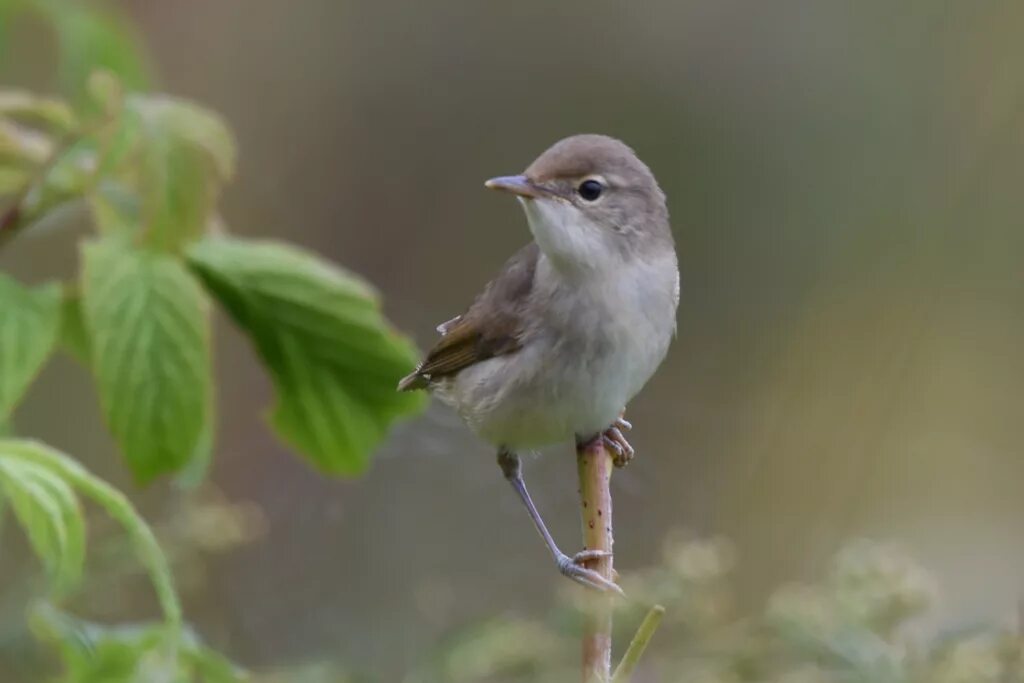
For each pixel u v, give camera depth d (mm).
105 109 5852
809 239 15680
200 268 5977
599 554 5531
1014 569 12312
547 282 7086
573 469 12961
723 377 15242
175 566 7547
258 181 14820
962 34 15453
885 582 6234
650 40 16203
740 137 16047
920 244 15125
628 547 12672
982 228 15000
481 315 7285
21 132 6246
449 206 15578
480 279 15453
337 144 15312
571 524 12539
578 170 7090
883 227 15391
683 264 15797
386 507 12547
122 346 5465
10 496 4527
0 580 9336
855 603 6172
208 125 5734
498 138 15891
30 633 6898
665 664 6430
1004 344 14766
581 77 16125
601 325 6980
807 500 13656
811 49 16000
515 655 6461
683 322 15648
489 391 7258
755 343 15398
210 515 7594
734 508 13406
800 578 12406
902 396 14492
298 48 15141
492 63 15984
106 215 5934
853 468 13836
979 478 14008
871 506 13633
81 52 7195
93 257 5547
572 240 7023
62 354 12367
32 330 5367
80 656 5391
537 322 7047
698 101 16109
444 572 11969
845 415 14328
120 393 5449
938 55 15562
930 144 15438
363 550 12180
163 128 5648
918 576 6312
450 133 15773
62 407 12242
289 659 9602
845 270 15414
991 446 14422
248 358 13656
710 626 6480
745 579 12492
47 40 12578
